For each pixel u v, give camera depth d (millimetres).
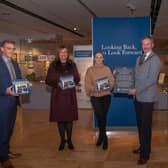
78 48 10383
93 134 6832
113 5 8477
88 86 5500
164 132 6953
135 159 5031
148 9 9109
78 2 8023
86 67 10375
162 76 10953
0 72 4355
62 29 14070
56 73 5309
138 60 4766
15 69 4648
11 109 4461
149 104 4539
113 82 5418
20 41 11359
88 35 16812
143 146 4719
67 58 5426
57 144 5996
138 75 4605
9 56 4547
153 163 4824
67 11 9438
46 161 4973
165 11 9383
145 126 4621
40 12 9539
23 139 6414
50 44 11359
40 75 11305
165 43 18609
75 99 5422
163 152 5410
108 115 7031
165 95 10047
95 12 9609
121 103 6992
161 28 13703
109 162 4895
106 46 6988
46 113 9727
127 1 7949
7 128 4477
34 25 12500
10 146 5863
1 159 4562
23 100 10695
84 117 9008
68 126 5574
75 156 5219
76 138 6473
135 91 4703
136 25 6910
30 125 7863
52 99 5375
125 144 5977
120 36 6957
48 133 6957
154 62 4465
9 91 4332
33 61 11367
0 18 10516
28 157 5188
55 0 7715
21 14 9797
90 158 5102
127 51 6953
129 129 6977
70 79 5297
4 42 4539
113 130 7012
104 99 5480
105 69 5504
